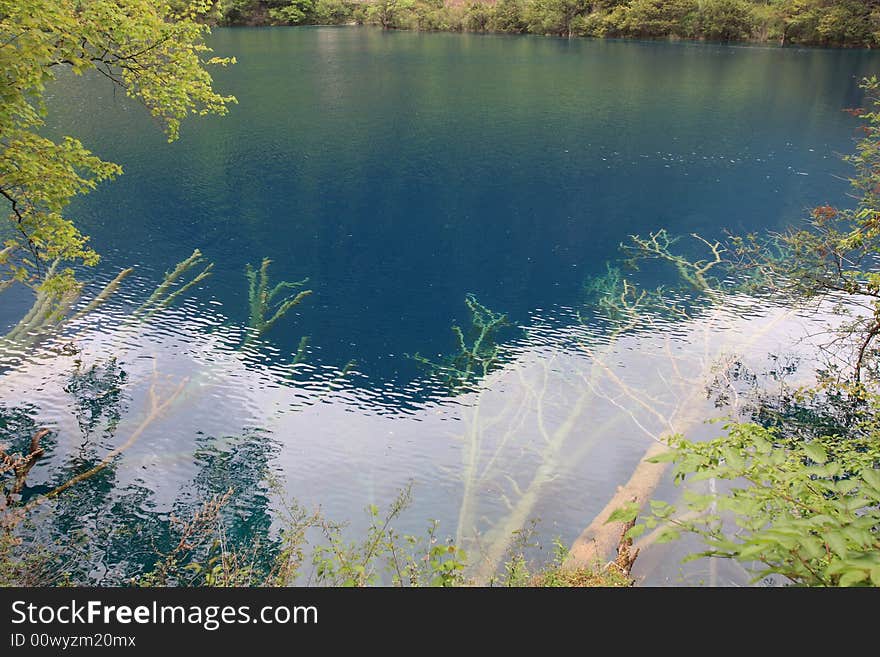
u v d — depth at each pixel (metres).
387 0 78.19
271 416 11.81
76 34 10.69
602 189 25.45
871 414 10.85
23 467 9.77
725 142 31.23
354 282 17.75
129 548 8.69
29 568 7.45
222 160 28.12
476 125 34.41
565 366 13.55
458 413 12.05
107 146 29.25
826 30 59.19
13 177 10.40
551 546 8.97
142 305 15.77
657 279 17.78
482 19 76.50
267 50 59.19
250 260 18.97
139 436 11.09
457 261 19.25
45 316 14.66
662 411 11.97
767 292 16.55
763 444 3.79
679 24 67.25
